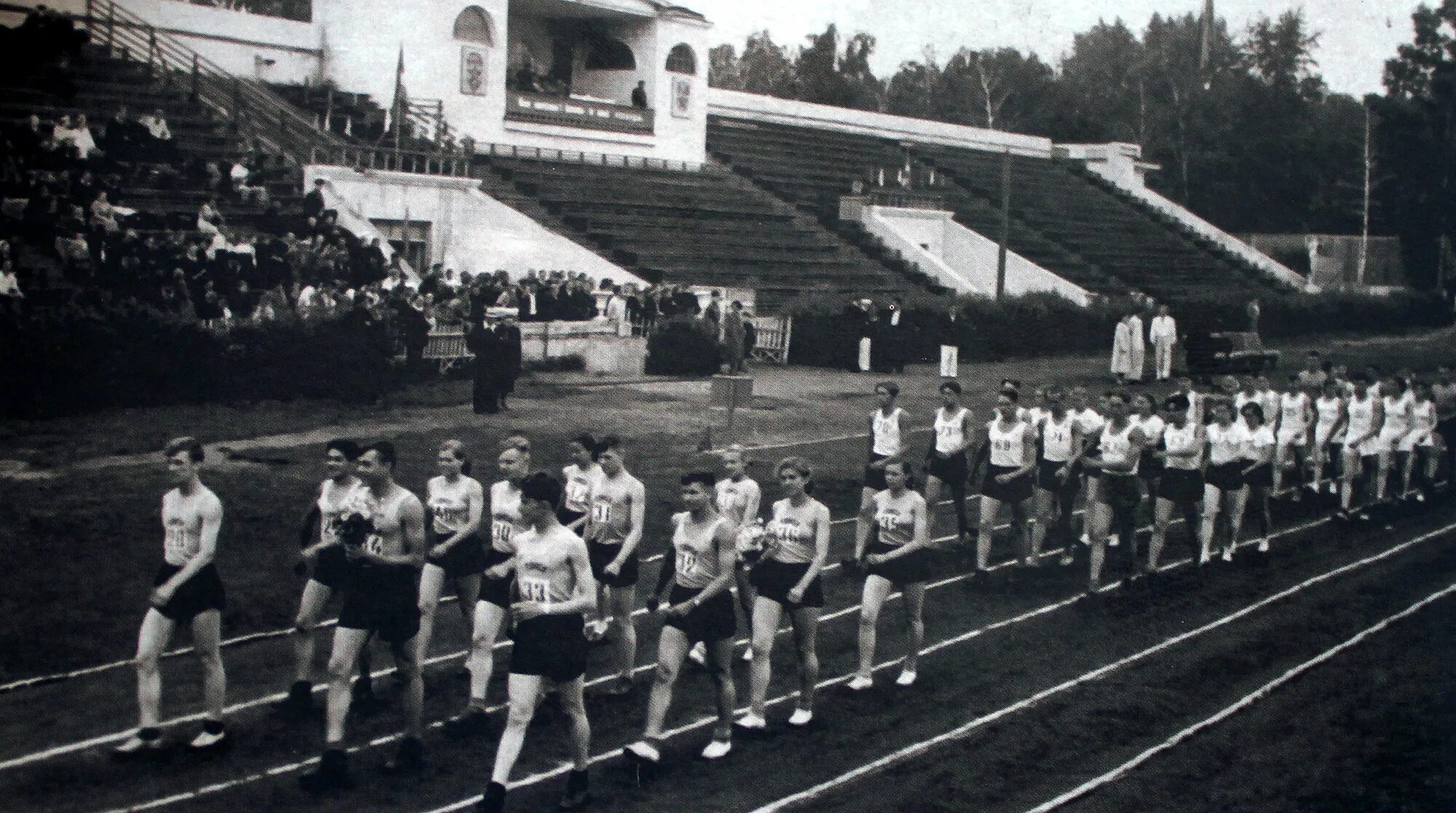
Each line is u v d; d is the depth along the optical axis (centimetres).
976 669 1202
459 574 1053
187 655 1116
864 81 6919
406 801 856
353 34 3625
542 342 2744
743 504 1103
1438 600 1516
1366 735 1081
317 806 839
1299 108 6594
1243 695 1166
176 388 2017
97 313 1941
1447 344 4759
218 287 2269
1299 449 2125
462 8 3712
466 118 3747
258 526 1455
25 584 1220
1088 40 7169
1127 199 6019
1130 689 1166
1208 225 5928
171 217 2388
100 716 968
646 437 2142
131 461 1683
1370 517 1995
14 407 1850
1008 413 1461
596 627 1221
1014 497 1455
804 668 1028
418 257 3134
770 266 3806
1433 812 930
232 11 3491
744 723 1020
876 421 1507
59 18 2705
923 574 1125
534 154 3947
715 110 4991
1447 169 5647
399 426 2042
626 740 993
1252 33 6856
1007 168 3903
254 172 2747
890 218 4506
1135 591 1498
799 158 4922
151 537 1384
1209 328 4000
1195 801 937
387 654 1155
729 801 891
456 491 1055
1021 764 988
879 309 3250
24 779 854
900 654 1234
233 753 917
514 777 909
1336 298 4938
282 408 2091
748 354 3155
